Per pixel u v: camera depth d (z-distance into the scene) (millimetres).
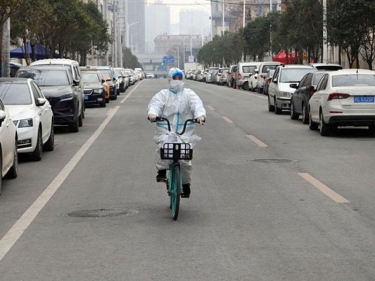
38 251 8508
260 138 21312
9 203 11672
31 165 16094
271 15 75125
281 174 14320
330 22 42719
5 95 17297
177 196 10023
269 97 33625
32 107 16938
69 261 8023
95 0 116938
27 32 45594
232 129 24281
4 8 29141
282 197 11867
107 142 20562
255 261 7914
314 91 23859
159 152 10609
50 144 18609
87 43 66688
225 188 12789
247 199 11727
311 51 59906
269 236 9125
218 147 19078
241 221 10047
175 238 9078
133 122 27578
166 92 10664
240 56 101062
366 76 21812
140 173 14602
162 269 7633
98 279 7297
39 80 24141
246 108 36188
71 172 14945
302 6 52344
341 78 21797
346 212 10602
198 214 10570
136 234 9320
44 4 39188
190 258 8078
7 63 33250
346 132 23078
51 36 49375
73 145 19984
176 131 10656
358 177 13867
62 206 11352
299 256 8109
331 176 14023
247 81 63969
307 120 26234
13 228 9789
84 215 10602
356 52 43531
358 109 20656
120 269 7652
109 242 8891
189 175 10703
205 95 52219
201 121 10453
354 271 7496
